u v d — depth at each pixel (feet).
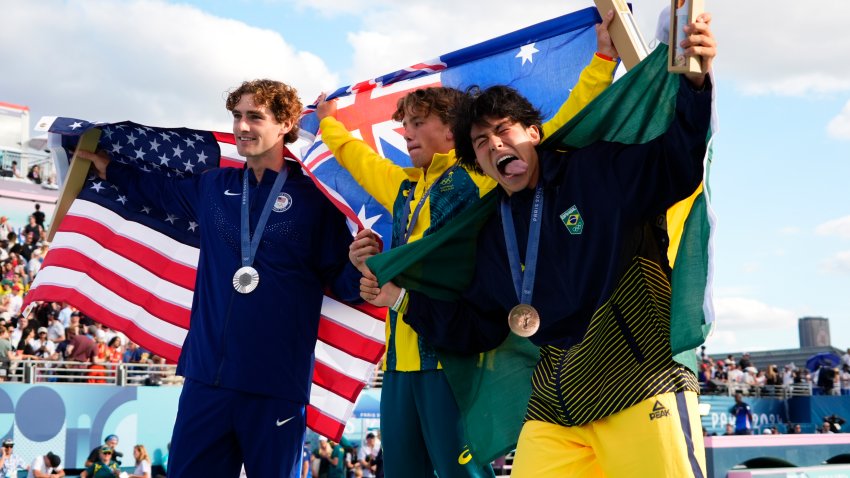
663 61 10.03
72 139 16.05
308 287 14.33
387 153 16.08
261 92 14.16
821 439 61.77
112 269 16.29
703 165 9.18
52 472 48.01
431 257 11.50
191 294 16.40
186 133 15.97
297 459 14.12
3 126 91.61
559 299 10.03
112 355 57.11
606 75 12.30
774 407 89.61
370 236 12.32
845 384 95.91
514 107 10.18
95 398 51.08
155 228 16.35
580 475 10.28
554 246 10.02
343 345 16.01
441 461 12.91
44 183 92.27
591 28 14.02
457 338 11.57
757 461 60.54
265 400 13.73
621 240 9.59
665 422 9.55
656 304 9.91
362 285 11.93
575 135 10.63
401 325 13.39
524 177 10.25
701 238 9.69
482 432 11.85
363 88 15.90
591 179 9.75
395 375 13.57
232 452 13.96
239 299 13.83
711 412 84.58
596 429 10.00
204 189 14.88
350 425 60.95
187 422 13.78
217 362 13.69
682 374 9.85
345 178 15.84
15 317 58.29
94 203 16.20
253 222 14.25
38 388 49.29
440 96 13.43
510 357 11.78
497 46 14.79
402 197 13.92
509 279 10.84
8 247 71.51
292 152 14.40
